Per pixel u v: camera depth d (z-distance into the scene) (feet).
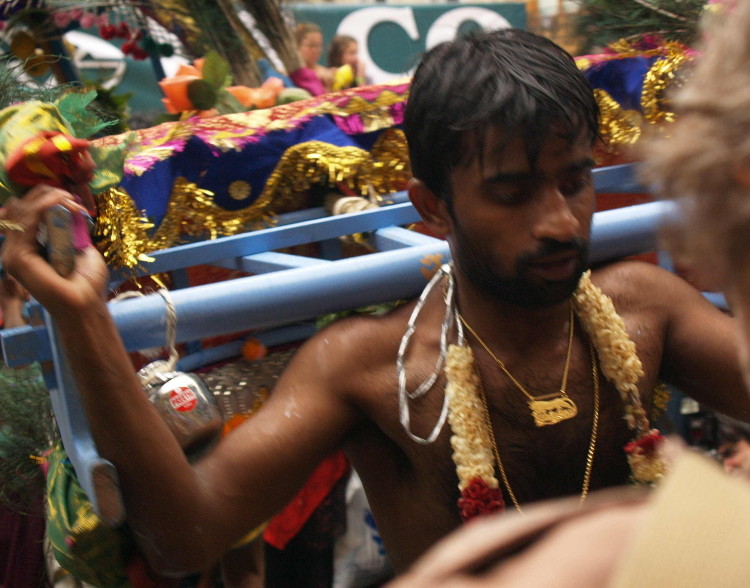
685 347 3.73
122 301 3.48
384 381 3.47
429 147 3.23
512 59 3.15
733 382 3.66
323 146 4.64
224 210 4.54
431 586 1.46
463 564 1.46
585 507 1.54
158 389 3.36
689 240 1.44
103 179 3.48
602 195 5.45
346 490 5.58
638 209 3.92
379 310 4.59
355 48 11.55
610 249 3.85
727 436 5.82
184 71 5.67
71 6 6.49
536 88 3.05
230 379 4.42
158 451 3.09
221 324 3.50
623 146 4.91
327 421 3.44
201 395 3.41
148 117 6.53
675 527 1.32
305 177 4.68
